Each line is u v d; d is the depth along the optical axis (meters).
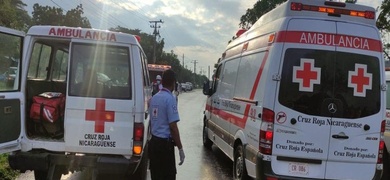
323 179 5.04
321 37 5.05
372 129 5.11
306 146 5.00
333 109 5.02
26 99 5.41
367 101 5.10
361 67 5.09
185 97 43.84
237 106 6.61
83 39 5.30
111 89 5.30
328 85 5.02
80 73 5.30
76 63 5.31
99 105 5.24
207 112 10.28
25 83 5.22
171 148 4.70
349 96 5.06
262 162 5.02
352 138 5.06
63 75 6.92
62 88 6.66
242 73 6.54
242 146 6.06
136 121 5.27
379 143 5.14
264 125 5.05
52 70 6.55
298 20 5.06
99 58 5.32
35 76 5.86
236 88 6.87
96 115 5.24
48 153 5.24
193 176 7.31
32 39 5.27
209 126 9.86
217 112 8.71
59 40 5.44
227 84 7.80
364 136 5.09
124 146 5.25
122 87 5.31
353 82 5.06
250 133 5.60
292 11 5.09
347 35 5.09
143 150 5.57
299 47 5.01
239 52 7.08
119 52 5.35
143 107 5.35
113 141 5.24
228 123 7.30
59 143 5.23
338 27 5.09
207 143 10.36
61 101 5.50
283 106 4.98
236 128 6.55
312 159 5.02
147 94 6.46
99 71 5.31
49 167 5.23
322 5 5.11
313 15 5.10
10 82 5.00
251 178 5.88
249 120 5.70
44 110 5.32
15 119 5.00
